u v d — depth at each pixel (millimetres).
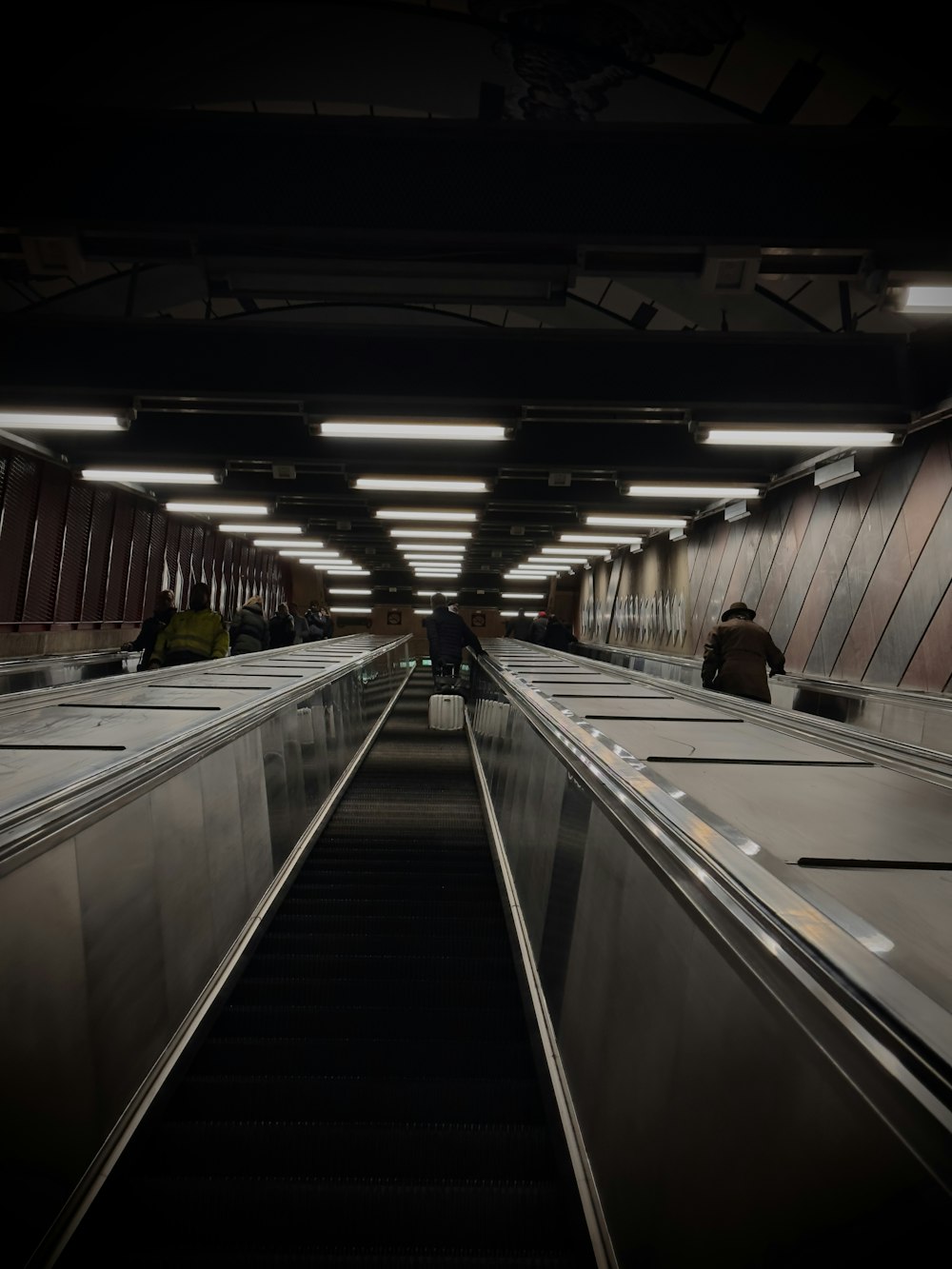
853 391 6062
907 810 2227
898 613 7930
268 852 3891
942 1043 898
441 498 11070
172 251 4020
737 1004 1245
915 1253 738
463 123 3922
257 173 3895
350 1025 2848
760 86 8305
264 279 4285
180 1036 2498
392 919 3793
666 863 1672
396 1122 2291
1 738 3143
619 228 3893
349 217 3887
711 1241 1176
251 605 11047
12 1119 1558
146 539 15211
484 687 8531
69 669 9773
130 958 2188
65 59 8172
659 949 1678
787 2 7168
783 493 10898
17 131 3873
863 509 8711
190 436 8484
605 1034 1940
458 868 4672
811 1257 910
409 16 7855
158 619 8656
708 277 4055
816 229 3881
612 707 4711
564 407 6152
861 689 7703
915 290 4066
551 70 8555
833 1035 978
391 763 8094
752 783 2592
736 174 3908
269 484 11031
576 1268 1732
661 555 17703
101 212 3859
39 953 1724
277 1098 2357
